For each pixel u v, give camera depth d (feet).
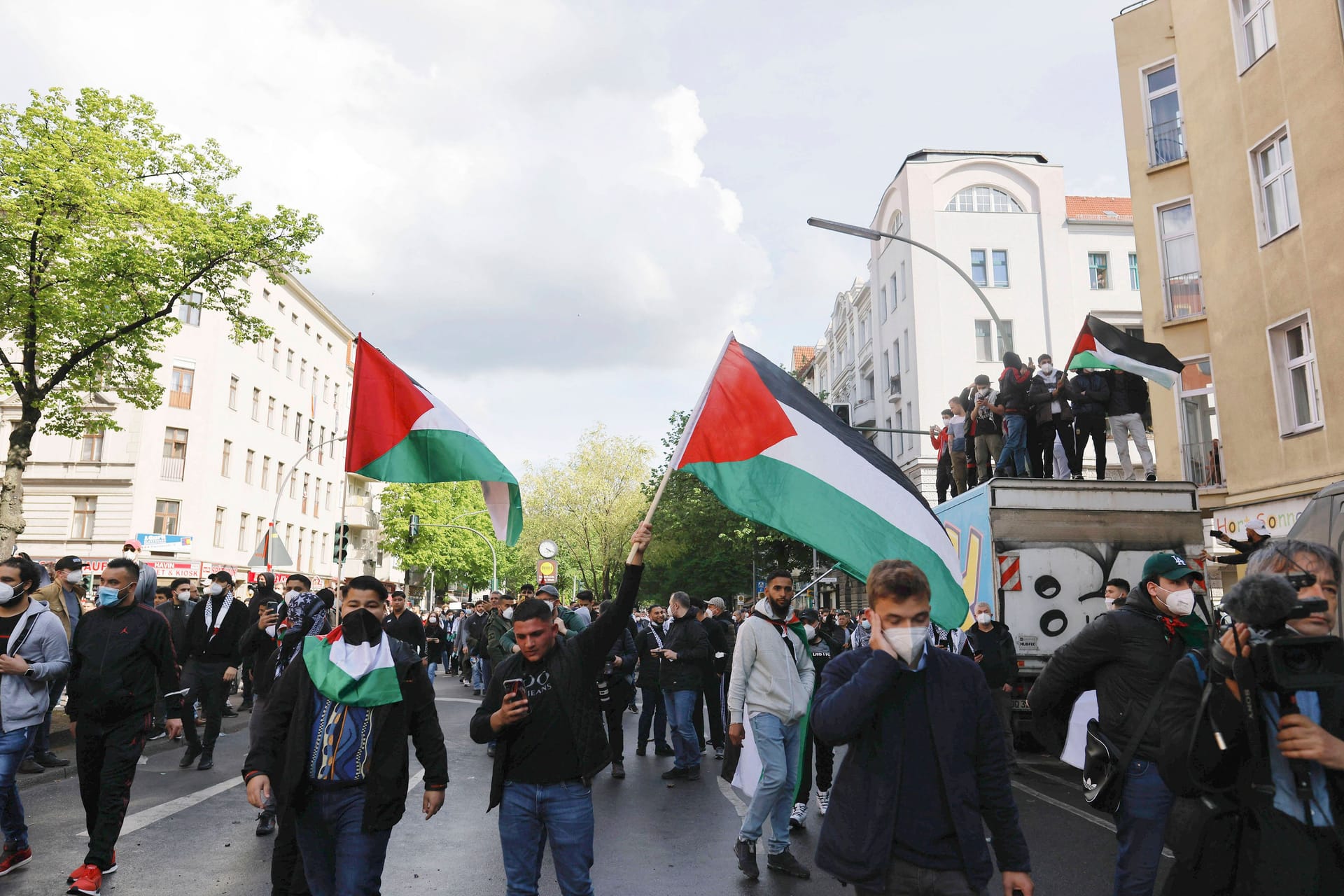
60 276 57.21
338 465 195.00
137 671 19.19
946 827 9.65
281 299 162.20
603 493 179.73
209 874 19.58
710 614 41.88
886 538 16.94
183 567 128.16
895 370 136.67
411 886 19.30
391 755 13.14
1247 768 8.38
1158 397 64.90
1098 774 13.38
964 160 129.70
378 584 13.75
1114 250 129.39
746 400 17.85
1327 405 47.29
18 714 19.38
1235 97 54.85
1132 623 13.52
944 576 16.80
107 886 18.56
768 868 20.93
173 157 61.98
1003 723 33.63
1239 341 54.44
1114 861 21.15
